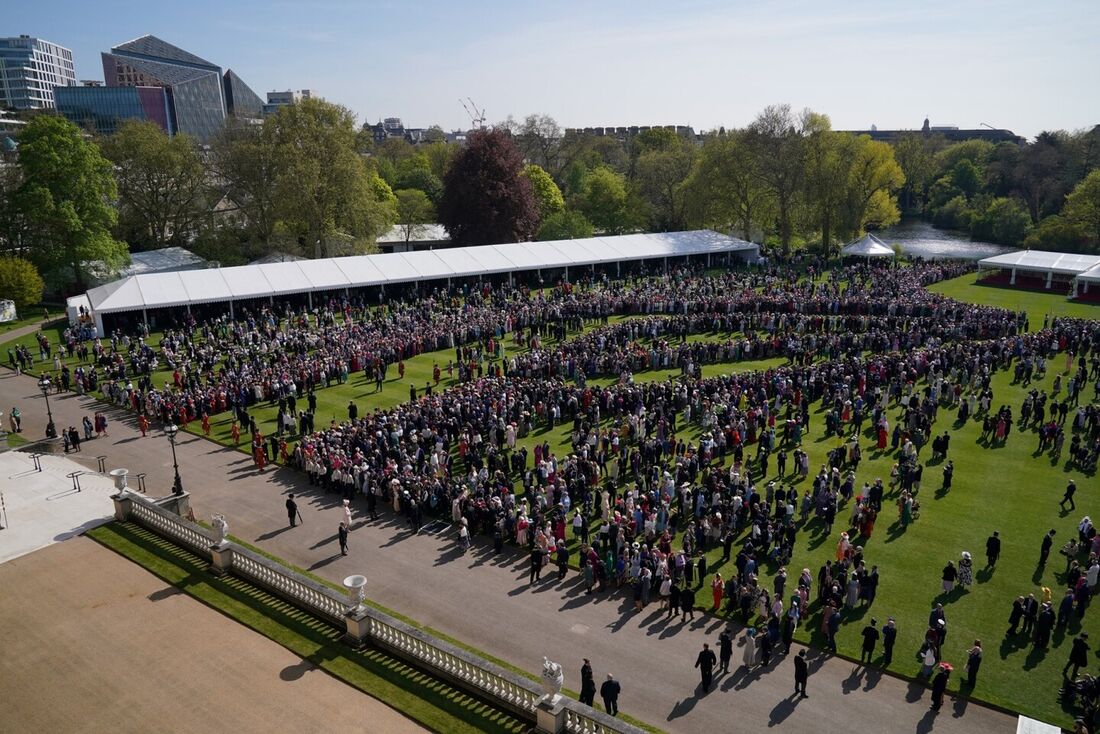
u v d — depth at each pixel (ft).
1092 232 351.05
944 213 528.22
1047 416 152.15
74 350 205.77
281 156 298.97
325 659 76.64
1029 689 75.61
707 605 91.20
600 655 81.61
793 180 347.97
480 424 140.46
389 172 499.51
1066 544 101.35
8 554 98.43
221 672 74.02
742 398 154.40
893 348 196.24
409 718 68.13
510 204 347.15
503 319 221.87
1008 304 253.03
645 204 414.62
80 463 134.41
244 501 120.57
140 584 91.04
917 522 110.22
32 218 262.26
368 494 114.62
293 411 154.10
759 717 72.08
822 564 99.40
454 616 88.79
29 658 75.97
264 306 244.63
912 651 82.12
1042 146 458.09
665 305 241.35
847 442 135.64
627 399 154.20
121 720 66.85
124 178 321.52
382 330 213.66
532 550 98.94
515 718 68.44
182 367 180.04
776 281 270.46
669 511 113.39
